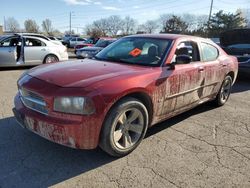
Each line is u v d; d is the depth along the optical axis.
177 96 3.93
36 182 2.74
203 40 4.84
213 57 4.97
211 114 5.14
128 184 2.77
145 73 3.41
